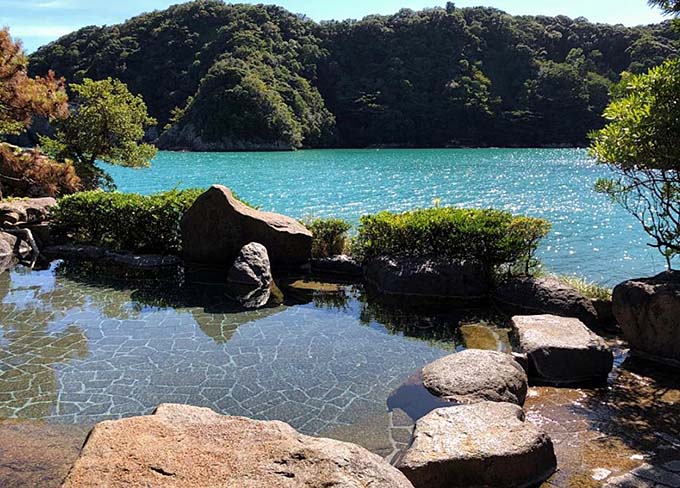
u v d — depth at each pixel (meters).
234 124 65.69
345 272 10.35
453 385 5.30
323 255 11.00
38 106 13.44
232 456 2.68
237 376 5.84
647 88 6.31
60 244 12.15
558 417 4.99
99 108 17.75
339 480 2.52
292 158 53.38
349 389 5.56
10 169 13.94
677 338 6.11
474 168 42.03
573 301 7.73
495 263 9.13
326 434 4.70
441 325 7.62
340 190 27.62
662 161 6.04
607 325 7.56
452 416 4.39
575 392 5.55
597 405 5.23
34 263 11.02
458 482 3.88
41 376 5.78
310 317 7.91
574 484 3.93
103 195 12.20
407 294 9.00
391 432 4.73
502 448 3.98
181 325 7.46
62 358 6.26
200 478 2.50
